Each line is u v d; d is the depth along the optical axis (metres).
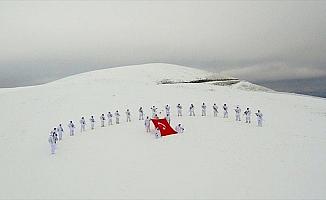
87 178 19.91
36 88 48.34
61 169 21.55
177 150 23.66
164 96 41.75
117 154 23.27
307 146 25.20
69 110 36.19
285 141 26.17
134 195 17.53
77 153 24.05
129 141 25.84
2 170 22.61
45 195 18.33
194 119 32.09
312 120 35.31
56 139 25.66
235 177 19.42
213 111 35.81
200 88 48.81
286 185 18.50
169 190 17.94
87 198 17.56
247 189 18.00
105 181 19.33
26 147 26.80
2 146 27.50
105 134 27.98
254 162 21.62
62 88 46.31
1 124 33.25
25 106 38.59
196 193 17.58
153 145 24.81
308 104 46.66
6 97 42.97
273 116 35.84
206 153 23.06
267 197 17.17
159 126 27.30
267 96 49.22
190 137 26.50
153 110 32.19
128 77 58.22
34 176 20.98
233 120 32.31
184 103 38.75
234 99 43.03
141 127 29.58
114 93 42.72
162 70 65.00
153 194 17.58
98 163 21.92
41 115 35.09
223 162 21.53
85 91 43.91
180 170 20.36
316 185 18.53
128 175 19.91
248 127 29.81
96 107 36.91
